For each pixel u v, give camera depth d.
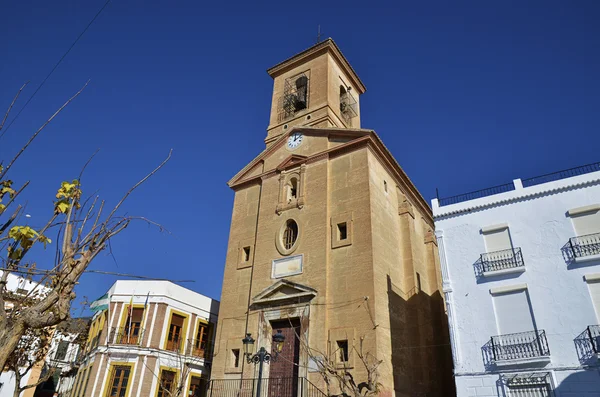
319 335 22.47
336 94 35.00
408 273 26.80
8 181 6.93
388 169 28.72
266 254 26.95
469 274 19.59
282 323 24.64
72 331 36.12
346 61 37.28
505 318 18.14
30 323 6.79
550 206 19.12
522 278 18.39
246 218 29.94
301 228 26.27
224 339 26.02
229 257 29.03
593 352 16.05
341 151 27.55
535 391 16.50
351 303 22.50
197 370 34.28
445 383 26.50
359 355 19.34
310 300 23.64
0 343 6.66
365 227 24.06
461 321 18.92
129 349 31.58
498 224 19.83
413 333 25.09
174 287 34.75
